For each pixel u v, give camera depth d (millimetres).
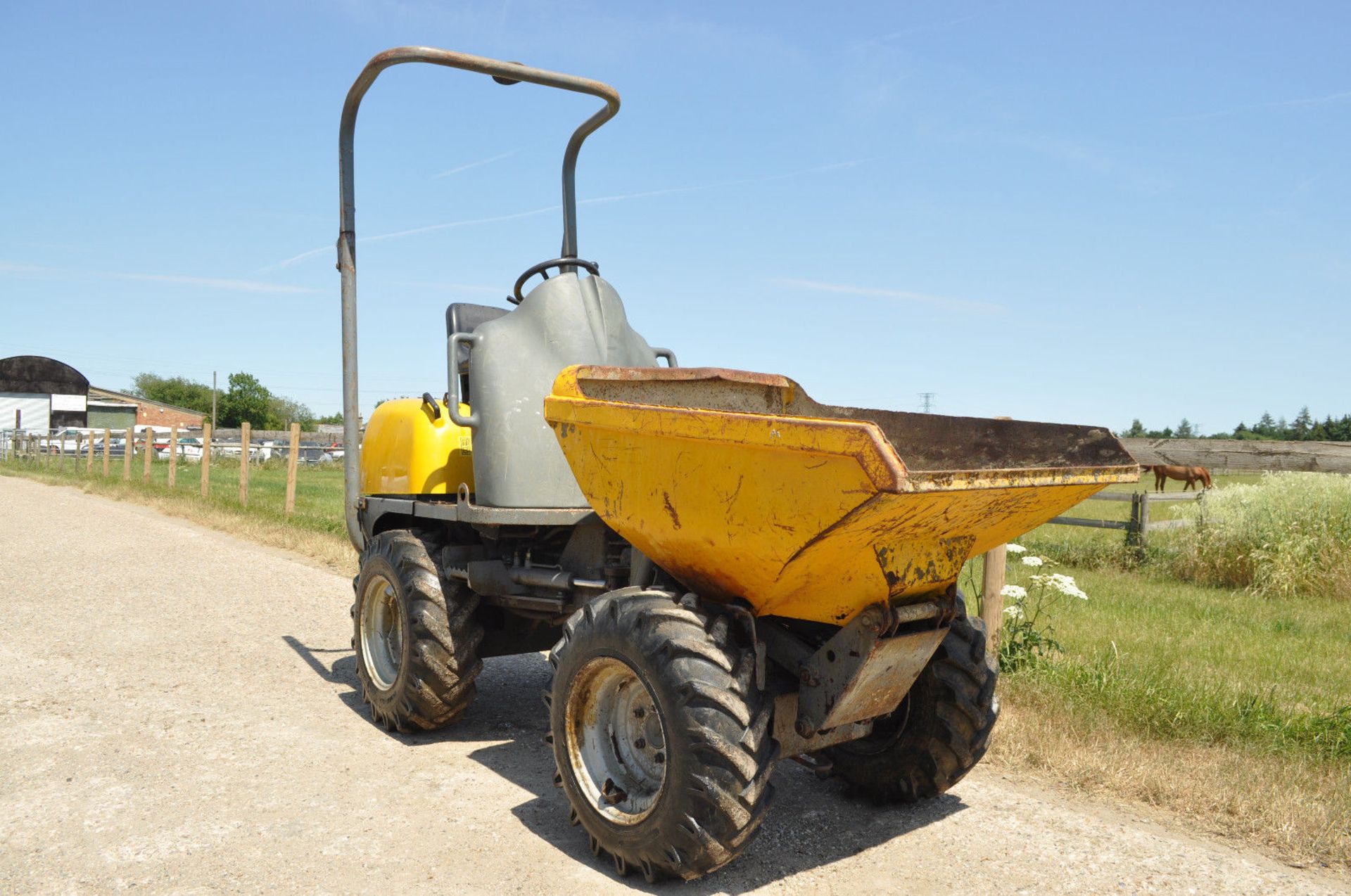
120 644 6719
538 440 4660
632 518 3512
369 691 5156
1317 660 6707
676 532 3340
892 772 4043
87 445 40312
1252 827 3900
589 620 3562
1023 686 5445
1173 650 6816
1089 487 3232
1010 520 3322
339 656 6605
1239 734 4914
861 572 3119
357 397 5699
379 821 3846
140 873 3318
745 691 3182
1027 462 3781
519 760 4633
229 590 9031
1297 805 4012
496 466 4594
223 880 3281
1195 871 3512
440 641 4734
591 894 3281
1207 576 10773
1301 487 10883
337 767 4453
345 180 5629
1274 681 6051
